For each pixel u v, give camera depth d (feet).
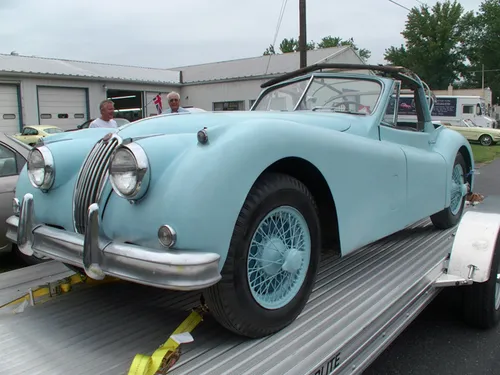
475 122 90.74
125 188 6.23
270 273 7.09
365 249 11.46
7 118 67.67
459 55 200.54
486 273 9.26
